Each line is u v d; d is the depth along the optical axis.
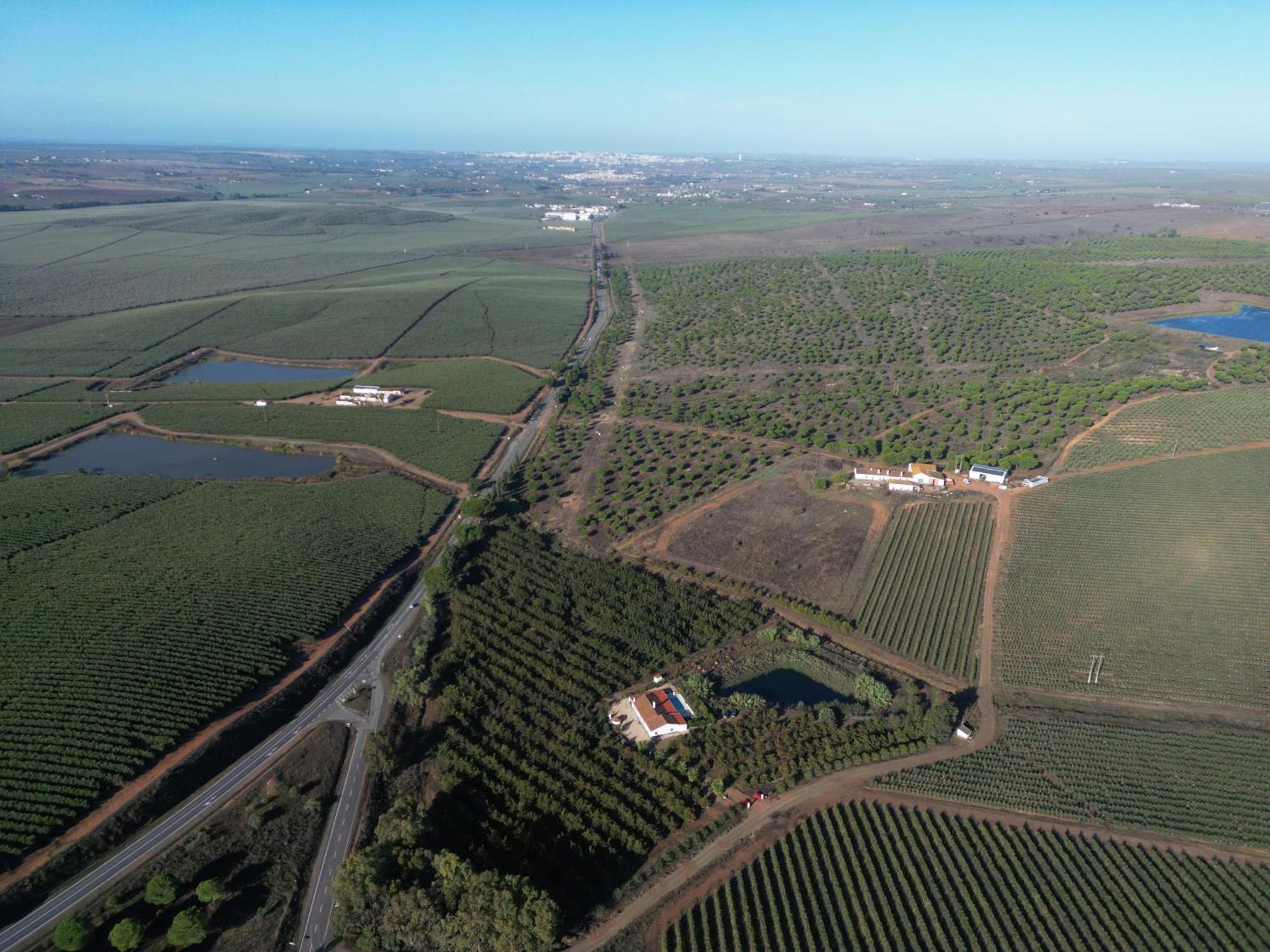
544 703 119.56
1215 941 82.00
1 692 115.19
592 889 89.62
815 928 84.81
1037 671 124.56
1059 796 101.31
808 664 128.88
